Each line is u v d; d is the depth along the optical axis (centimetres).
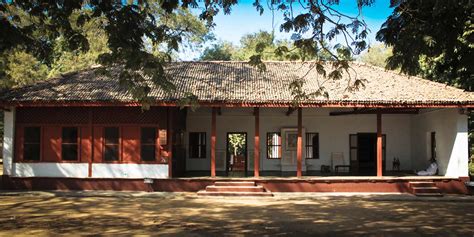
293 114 2352
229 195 1809
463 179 1886
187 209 1512
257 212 1457
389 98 1864
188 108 2223
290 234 1120
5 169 1912
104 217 1349
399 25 927
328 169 2294
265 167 2350
